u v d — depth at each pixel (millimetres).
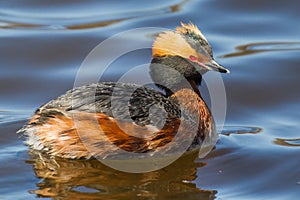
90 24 22797
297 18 23219
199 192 13352
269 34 22375
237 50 21438
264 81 19625
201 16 23281
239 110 18125
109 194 13078
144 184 13617
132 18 23172
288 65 20391
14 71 20125
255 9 23734
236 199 13102
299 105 18297
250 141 16047
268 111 18031
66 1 24359
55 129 14477
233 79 19766
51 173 13984
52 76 19891
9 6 24172
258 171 14398
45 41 21672
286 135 16500
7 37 21844
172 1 24359
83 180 13711
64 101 14664
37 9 24062
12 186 13398
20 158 14656
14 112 17672
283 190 13555
